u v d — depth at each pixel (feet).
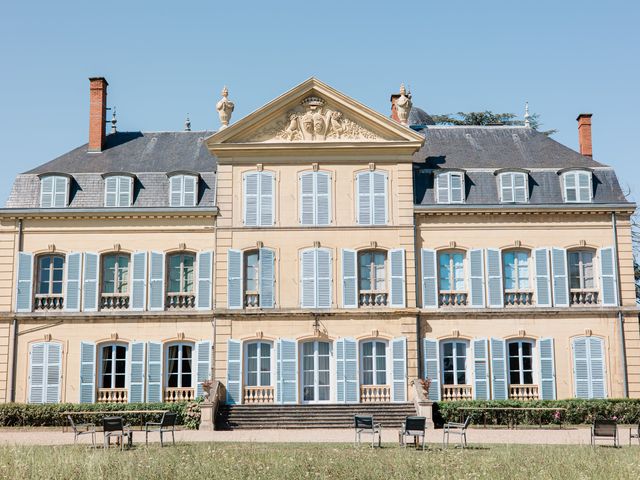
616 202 115.44
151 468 58.44
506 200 116.16
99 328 113.29
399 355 110.73
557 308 112.78
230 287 112.78
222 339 111.45
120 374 112.98
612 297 113.39
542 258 114.42
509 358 112.88
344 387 110.01
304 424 103.30
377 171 115.44
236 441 85.71
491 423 105.09
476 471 58.44
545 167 119.65
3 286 114.42
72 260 114.93
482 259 114.21
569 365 111.86
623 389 111.34
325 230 114.11
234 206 114.93
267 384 111.34
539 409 103.86
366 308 111.96
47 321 113.50
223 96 118.01
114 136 130.62
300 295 112.57
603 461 63.10
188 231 115.55
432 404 104.06
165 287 114.42
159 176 119.03
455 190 116.16
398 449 74.90
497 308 112.68
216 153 115.96
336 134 116.16
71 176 117.50
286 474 56.49
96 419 106.01
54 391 111.86
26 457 62.95
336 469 58.90
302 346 112.37
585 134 127.24
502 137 127.85
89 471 56.18
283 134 116.06
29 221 115.96
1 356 112.78
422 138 114.73
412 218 114.21
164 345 113.09
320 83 115.44
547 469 58.75
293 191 115.24
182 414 105.40
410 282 112.78
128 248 115.24
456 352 112.78
